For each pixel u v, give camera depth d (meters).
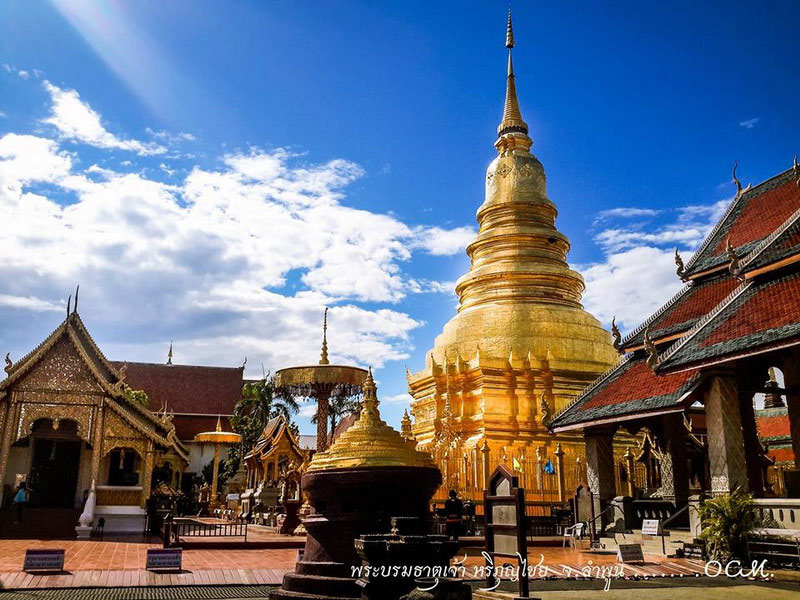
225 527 32.25
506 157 48.22
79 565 16.97
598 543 22.80
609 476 25.09
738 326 18.42
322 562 10.66
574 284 45.69
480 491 34.44
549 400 40.38
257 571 15.36
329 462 11.22
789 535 16.09
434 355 44.78
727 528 16.81
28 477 32.53
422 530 9.91
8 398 30.55
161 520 28.91
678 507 23.12
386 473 10.72
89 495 29.86
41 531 29.84
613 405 23.67
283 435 40.19
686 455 24.23
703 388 19.70
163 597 12.66
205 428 71.19
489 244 46.56
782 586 14.08
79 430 31.09
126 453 36.75
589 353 42.16
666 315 25.64
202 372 76.06
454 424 39.50
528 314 42.59
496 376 40.31
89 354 33.56
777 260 18.72
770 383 22.98
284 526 28.30
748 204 26.91
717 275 25.33
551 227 47.19
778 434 41.22
